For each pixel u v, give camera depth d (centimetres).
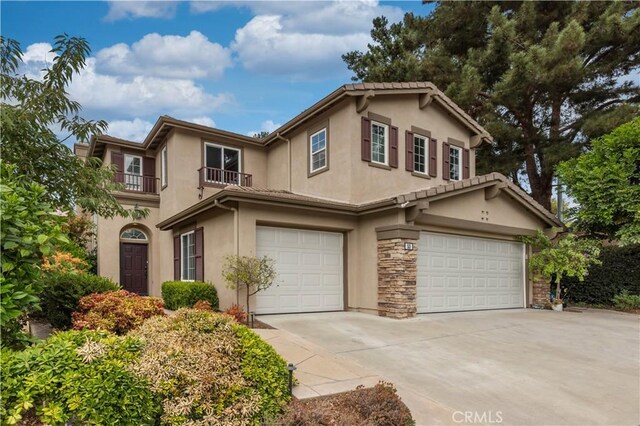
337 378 526
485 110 1831
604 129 1594
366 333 815
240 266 907
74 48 659
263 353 446
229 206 970
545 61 1573
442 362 640
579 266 1231
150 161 1672
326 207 1056
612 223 1284
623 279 1330
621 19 1576
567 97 1875
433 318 1008
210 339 440
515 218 1327
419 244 1095
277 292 1020
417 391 520
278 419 380
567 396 514
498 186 1226
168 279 1466
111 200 767
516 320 1034
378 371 589
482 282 1245
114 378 326
